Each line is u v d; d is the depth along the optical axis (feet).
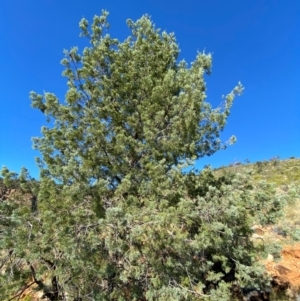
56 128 19.76
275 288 25.75
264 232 24.72
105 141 19.15
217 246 16.85
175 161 19.84
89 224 15.21
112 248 14.16
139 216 15.55
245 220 16.74
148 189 17.62
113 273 17.49
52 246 15.51
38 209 16.78
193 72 20.80
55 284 20.12
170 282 17.13
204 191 19.31
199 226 16.88
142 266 16.69
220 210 16.01
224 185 18.44
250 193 16.88
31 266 17.97
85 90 21.97
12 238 14.53
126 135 20.79
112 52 23.09
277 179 93.20
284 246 33.27
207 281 20.04
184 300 16.11
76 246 14.20
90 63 22.07
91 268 15.64
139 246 16.16
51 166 18.15
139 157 20.25
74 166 15.74
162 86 20.31
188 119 18.56
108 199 18.34
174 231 15.65
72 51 22.03
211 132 20.86
